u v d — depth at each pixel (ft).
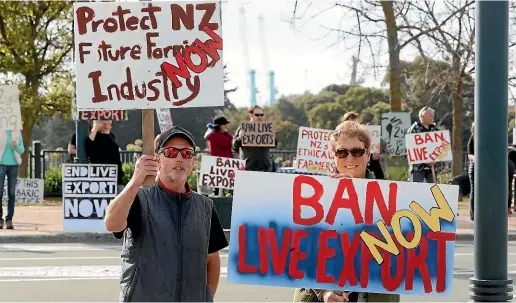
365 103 165.68
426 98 100.01
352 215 15.88
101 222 45.98
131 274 14.82
